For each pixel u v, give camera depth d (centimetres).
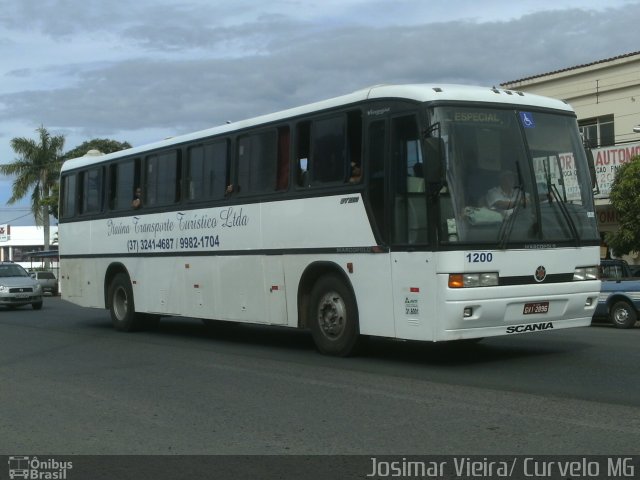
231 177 1269
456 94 951
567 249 989
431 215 918
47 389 949
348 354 1083
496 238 931
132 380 996
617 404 757
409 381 911
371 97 1014
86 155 1764
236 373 1023
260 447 649
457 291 903
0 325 1883
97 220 1664
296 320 1138
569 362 1023
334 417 746
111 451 655
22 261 8550
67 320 2006
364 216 1015
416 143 949
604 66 2562
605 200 2378
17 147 5081
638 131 2253
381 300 995
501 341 1268
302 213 1119
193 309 1363
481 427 684
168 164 1438
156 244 1465
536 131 1000
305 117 1121
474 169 938
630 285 1673
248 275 1227
